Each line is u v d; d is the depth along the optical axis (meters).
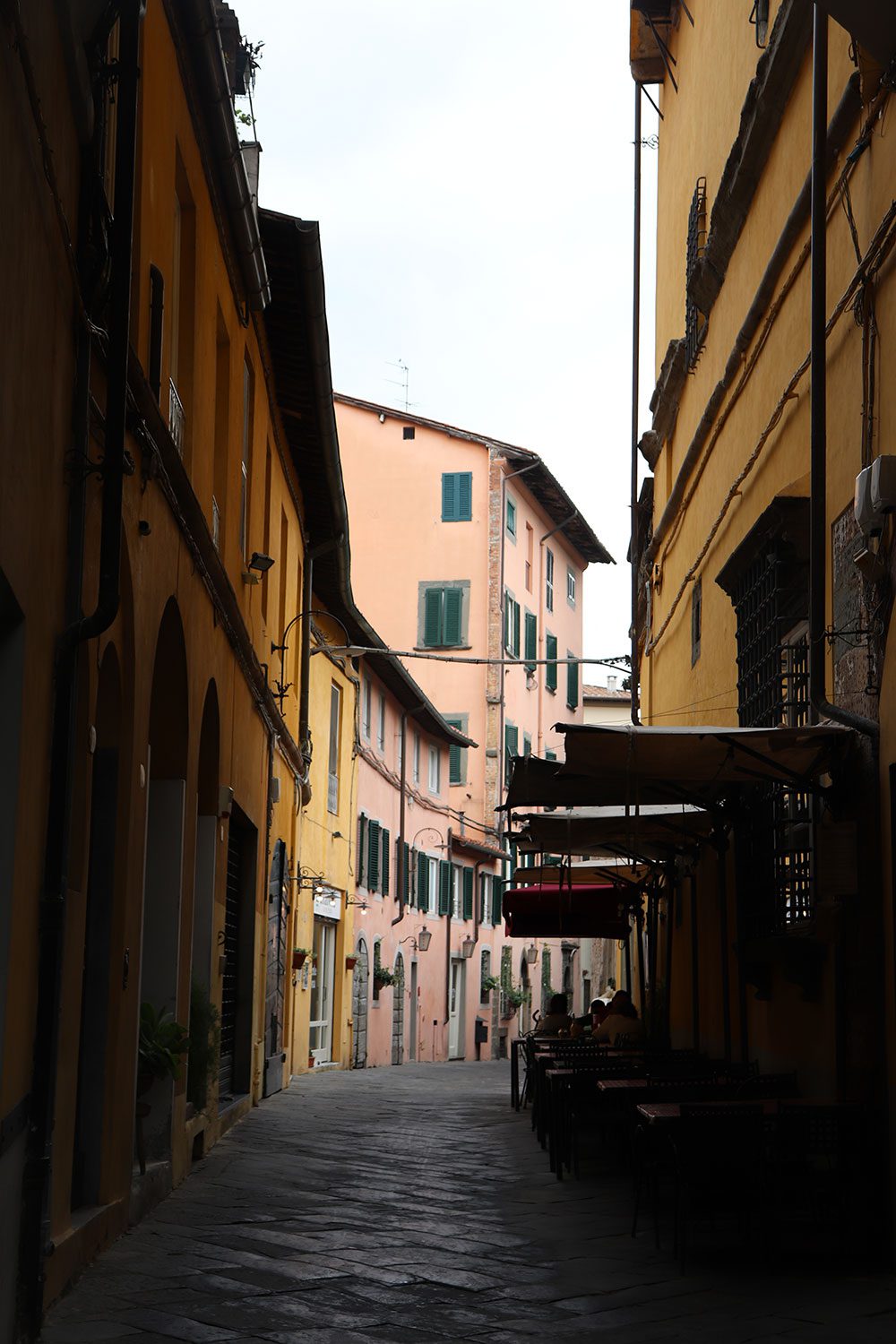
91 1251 7.50
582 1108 11.61
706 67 15.52
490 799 42.50
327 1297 6.86
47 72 5.77
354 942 29.03
